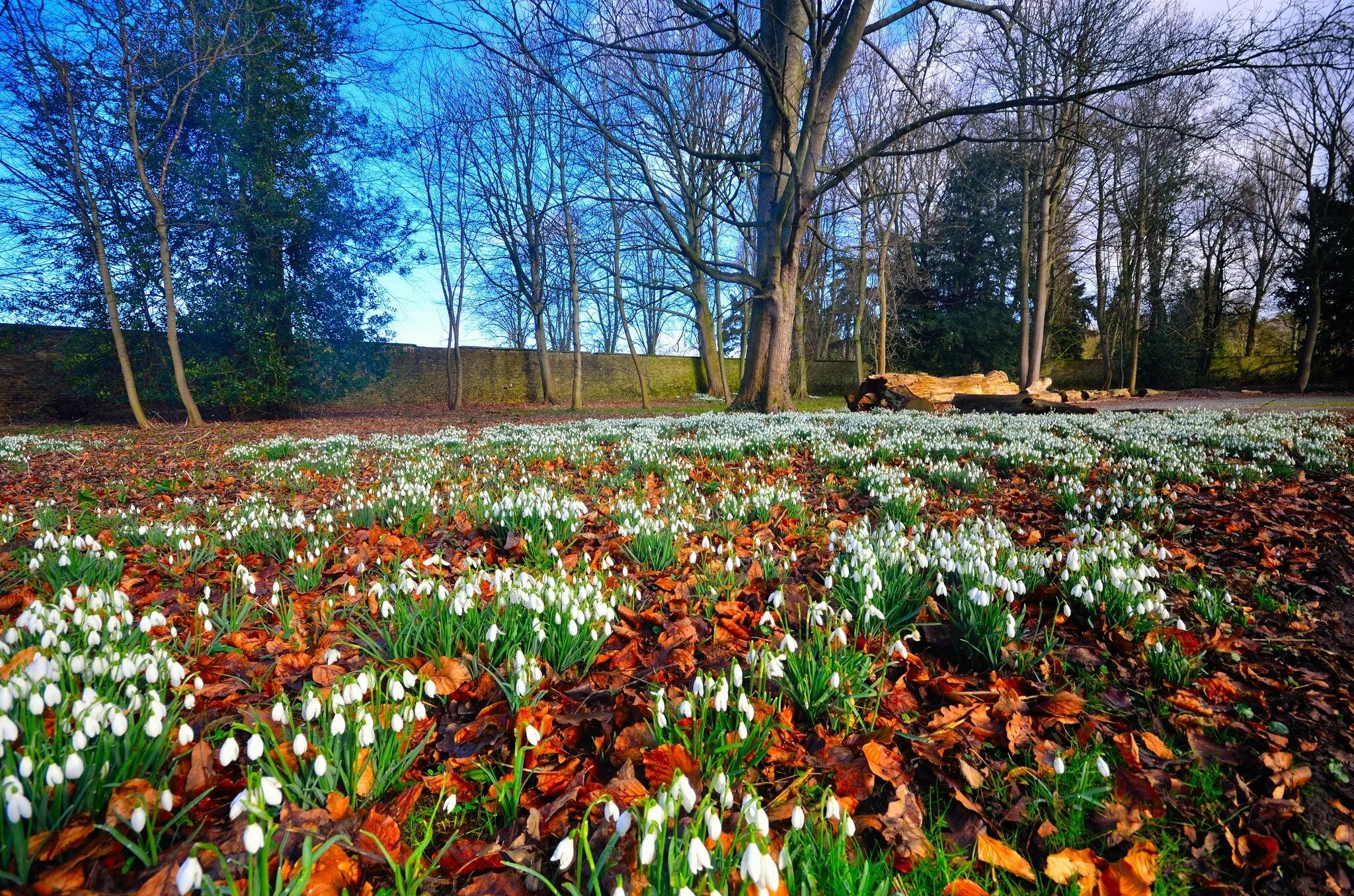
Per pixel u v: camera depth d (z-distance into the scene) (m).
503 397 30.12
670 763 1.86
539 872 1.53
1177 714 2.29
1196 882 1.63
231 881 1.22
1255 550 4.13
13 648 2.33
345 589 3.59
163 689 2.15
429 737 2.04
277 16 17.98
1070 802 1.88
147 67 15.68
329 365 21.02
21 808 1.36
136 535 4.37
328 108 19.67
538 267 27.39
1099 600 2.90
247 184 18.44
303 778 1.76
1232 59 11.00
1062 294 37.00
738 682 1.96
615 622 2.94
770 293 16.09
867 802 1.89
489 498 5.27
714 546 4.27
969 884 1.49
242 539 4.30
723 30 12.22
